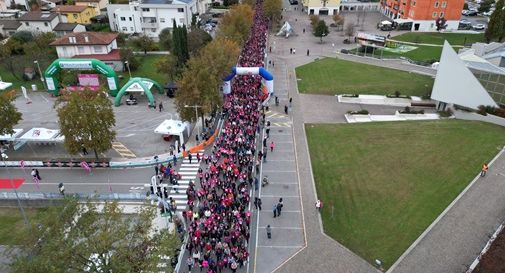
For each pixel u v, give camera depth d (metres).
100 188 42.88
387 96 65.81
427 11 114.25
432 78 75.50
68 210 25.11
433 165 44.69
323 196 40.28
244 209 37.78
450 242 32.97
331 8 141.25
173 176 43.09
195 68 53.78
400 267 30.81
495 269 29.08
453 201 38.09
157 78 78.31
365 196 39.81
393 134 53.06
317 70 82.00
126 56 80.44
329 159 47.34
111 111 46.62
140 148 51.12
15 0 128.88
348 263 31.56
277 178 43.62
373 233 34.66
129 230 26.48
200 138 53.31
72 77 75.00
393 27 117.31
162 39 96.25
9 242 34.62
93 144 45.22
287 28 110.56
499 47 63.97
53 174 45.88
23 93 69.44
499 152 46.78
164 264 30.66
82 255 23.23
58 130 51.91
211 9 137.12
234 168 42.84
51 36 91.44
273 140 52.44
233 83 70.75
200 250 32.44
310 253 32.78
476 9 136.25
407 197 39.22
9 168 47.16
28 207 40.25
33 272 21.52
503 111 54.91
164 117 60.69
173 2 105.12
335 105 64.56
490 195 38.81
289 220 36.88
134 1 123.06
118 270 22.48
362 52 93.75
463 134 52.03
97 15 118.31
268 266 31.48
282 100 66.44
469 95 57.50
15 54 90.44
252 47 93.56
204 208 36.62
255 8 136.25
